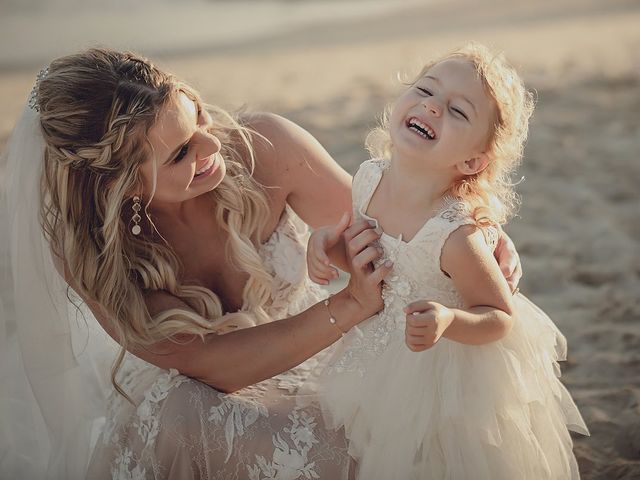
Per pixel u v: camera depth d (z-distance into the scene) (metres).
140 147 2.58
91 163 2.62
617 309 4.34
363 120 8.77
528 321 2.75
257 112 3.19
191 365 2.77
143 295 2.86
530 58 12.30
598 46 13.15
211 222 2.92
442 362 2.58
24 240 2.85
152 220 2.87
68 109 2.59
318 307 2.70
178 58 15.45
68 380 2.98
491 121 2.55
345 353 2.69
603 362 3.82
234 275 3.00
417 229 2.59
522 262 5.00
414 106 2.57
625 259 4.98
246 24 23.08
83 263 2.74
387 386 2.60
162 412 2.71
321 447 2.66
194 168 2.67
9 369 3.07
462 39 15.63
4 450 3.08
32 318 2.89
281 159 3.08
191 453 2.69
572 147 7.44
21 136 2.79
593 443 3.24
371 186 2.73
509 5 22.20
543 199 6.12
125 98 2.56
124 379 2.98
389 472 2.57
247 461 2.67
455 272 2.54
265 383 2.90
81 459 3.03
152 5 26.92
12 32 20.69
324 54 15.04
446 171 2.59
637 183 6.36
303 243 3.16
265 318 3.01
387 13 23.69
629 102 9.05
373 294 2.60
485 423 2.54
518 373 2.60
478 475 2.55
